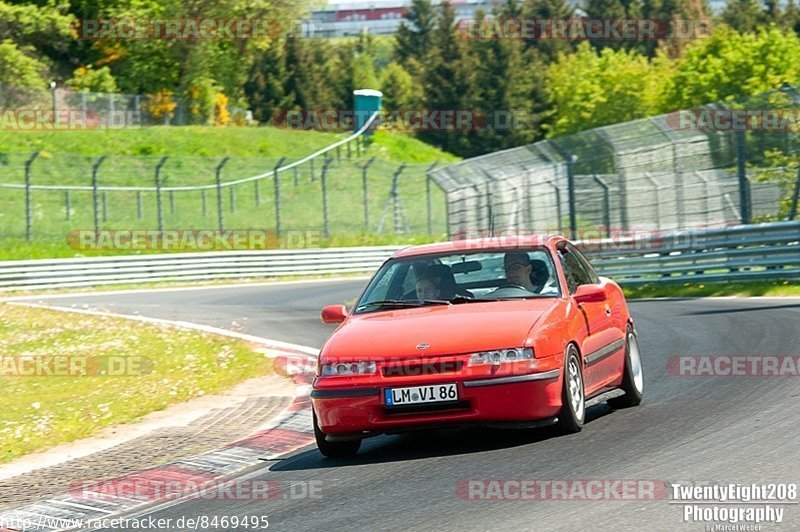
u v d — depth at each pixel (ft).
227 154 602.03
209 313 246.27
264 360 161.38
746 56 590.55
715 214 269.64
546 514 59.77
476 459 77.61
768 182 262.06
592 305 93.20
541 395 79.15
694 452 73.56
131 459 96.07
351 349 81.82
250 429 106.63
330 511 66.33
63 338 205.98
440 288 90.99
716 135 268.00
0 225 426.10
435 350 79.41
